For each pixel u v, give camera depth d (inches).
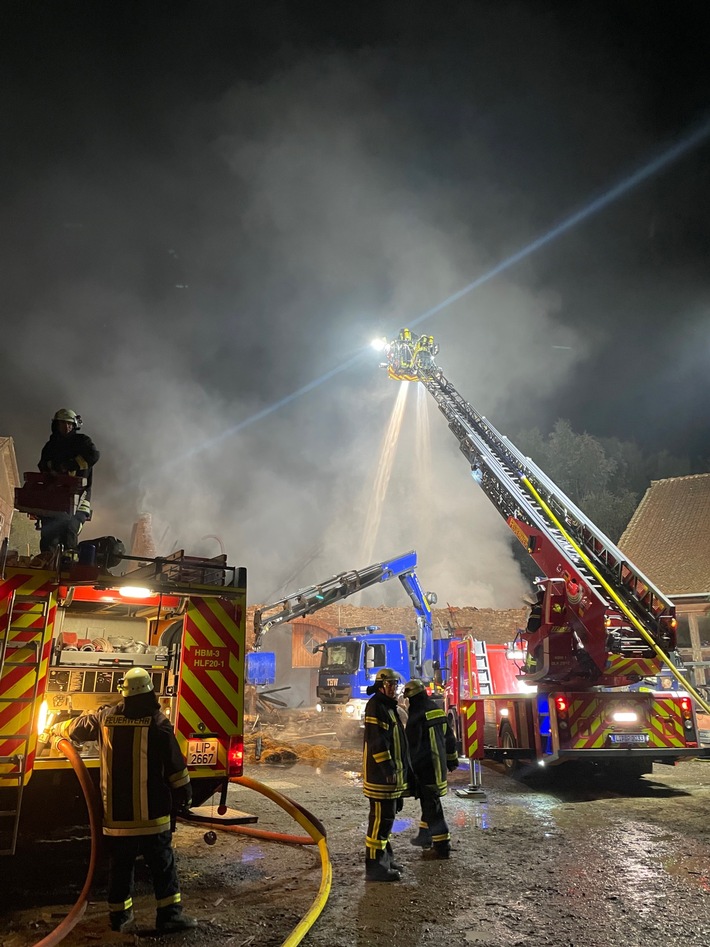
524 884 160.4
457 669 392.2
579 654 302.5
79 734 169.8
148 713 145.6
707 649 640.4
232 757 180.7
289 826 222.7
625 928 133.7
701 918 138.4
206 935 131.1
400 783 171.0
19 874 165.5
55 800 171.5
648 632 277.4
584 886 158.6
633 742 280.7
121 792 138.0
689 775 335.3
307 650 813.9
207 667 184.1
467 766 369.1
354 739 496.1
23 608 158.1
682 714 288.2
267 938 129.3
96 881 162.7
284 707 605.9
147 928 134.7
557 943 126.8
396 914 141.8
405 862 180.7
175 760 142.5
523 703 313.4
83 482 224.2
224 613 189.5
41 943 121.7
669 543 768.9
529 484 375.2
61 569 165.2
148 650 201.3
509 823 225.0
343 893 155.3
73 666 185.6
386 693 179.9
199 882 163.2
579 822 225.8
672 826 218.8
